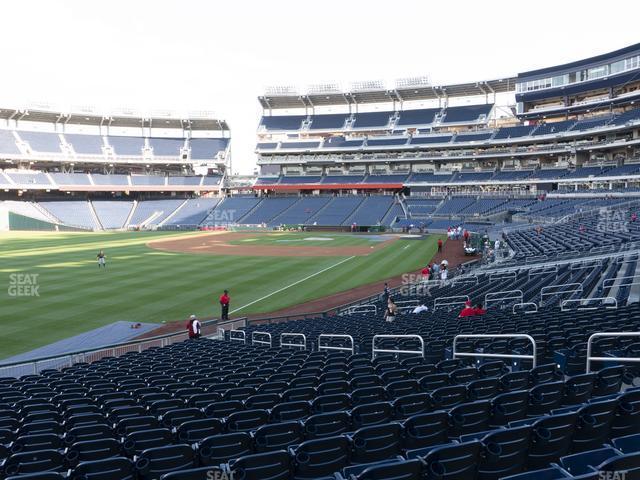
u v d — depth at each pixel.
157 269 40.56
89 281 35.28
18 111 90.25
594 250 30.11
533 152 76.69
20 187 85.19
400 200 84.50
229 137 107.25
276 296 31.81
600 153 73.19
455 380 9.38
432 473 4.87
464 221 72.62
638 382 9.07
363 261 45.53
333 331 18.27
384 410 7.25
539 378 8.88
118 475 5.59
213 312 27.67
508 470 5.29
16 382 13.20
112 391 11.01
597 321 12.77
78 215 87.75
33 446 7.03
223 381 11.19
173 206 94.25
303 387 9.41
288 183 95.75
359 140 93.25
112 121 100.38
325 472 5.60
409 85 92.19
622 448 5.12
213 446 6.13
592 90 74.62
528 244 41.31
